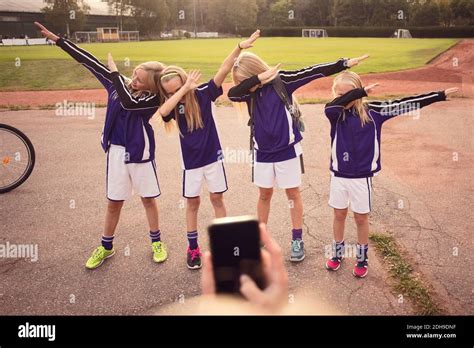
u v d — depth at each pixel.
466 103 9.86
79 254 3.59
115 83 3.18
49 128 7.92
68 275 3.28
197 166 3.32
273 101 3.28
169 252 3.61
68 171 5.58
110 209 3.37
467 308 2.75
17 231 3.99
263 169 3.42
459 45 30.91
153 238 3.51
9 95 12.12
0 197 4.76
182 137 3.27
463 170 5.32
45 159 6.06
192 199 3.36
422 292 2.92
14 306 2.90
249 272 0.75
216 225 0.77
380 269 3.24
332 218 4.15
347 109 3.02
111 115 3.26
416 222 3.96
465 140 6.69
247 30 65.81
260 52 26.47
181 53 26.69
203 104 3.27
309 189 4.87
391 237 3.68
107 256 3.50
